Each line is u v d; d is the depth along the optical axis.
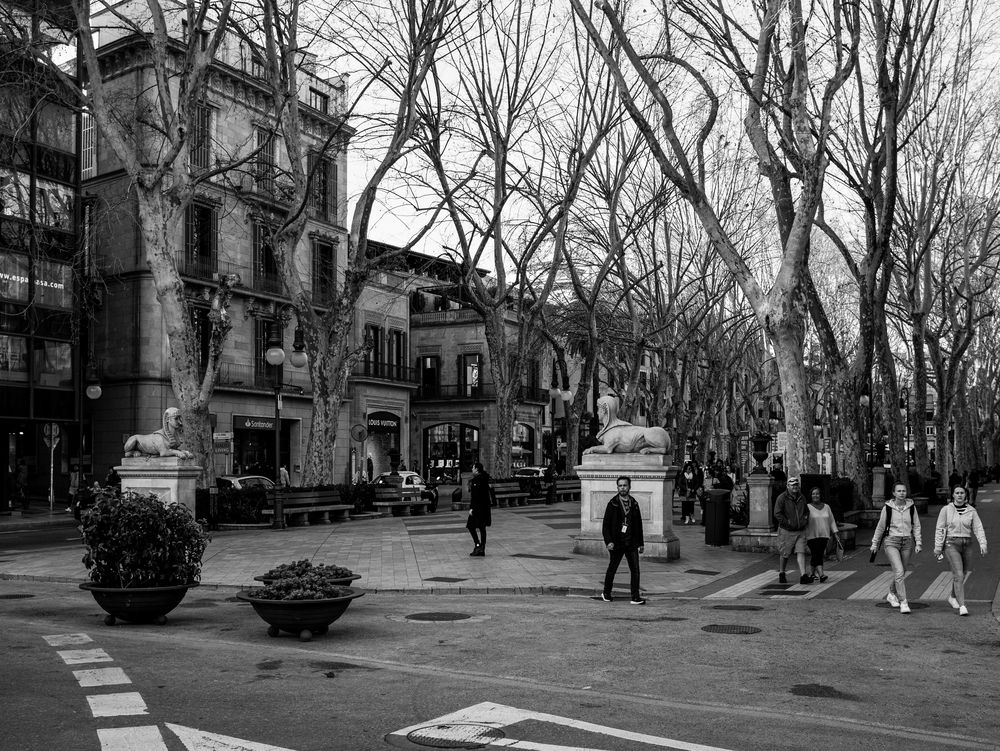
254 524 23.80
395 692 6.96
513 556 17.53
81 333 36.06
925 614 11.45
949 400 41.47
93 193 36.53
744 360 51.12
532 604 12.41
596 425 39.44
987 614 11.43
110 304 36.72
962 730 6.12
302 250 42.50
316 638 9.46
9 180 29.30
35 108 24.00
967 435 55.50
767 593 13.56
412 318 61.28
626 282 33.59
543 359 63.56
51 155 30.84
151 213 22.25
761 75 17.34
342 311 25.73
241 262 39.31
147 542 10.34
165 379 36.31
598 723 6.09
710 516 20.00
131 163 21.98
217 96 37.66
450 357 60.12
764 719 6.29
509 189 29.30
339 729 5.87
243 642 9.19
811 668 8.09
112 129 21.95
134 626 10.24
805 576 14.59
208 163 36.47
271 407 40.69
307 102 42.19
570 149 30.44
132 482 20.64
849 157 24.83
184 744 5.45
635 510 12.60
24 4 27.14
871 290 25.08
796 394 17.97
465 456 60.50
